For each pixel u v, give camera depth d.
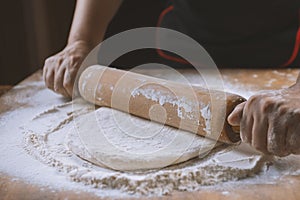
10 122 0.88
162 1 1.69
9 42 1.66
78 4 1.13
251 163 0.67
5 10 1.62
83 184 0.63
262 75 1.14
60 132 0.81
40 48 1.69
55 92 1.02
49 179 0.65
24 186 0.63
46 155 0.72
